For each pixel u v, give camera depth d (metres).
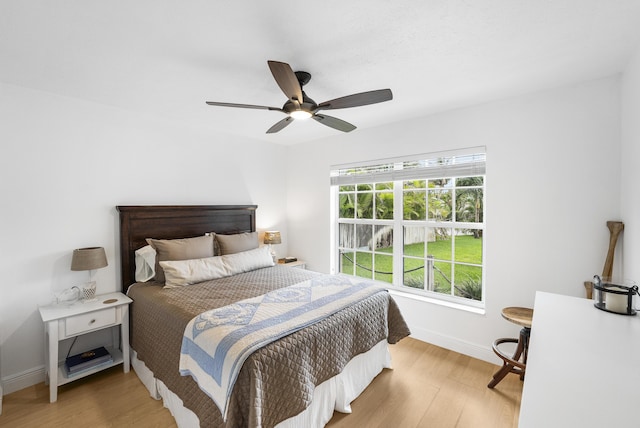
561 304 1.69
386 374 2.41
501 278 2.53
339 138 3.68
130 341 2.50
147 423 1.87
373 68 1.93
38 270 2.30
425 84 2.19
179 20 1.42
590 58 1.81
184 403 1.69
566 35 1.57
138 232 2.78
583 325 1.38
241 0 1.27
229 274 2.84
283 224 4.30
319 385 1.79
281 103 2.59
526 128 2.38
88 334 2.55
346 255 3.85
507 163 2.47
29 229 2.26
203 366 1.56
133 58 1.79
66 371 2.22
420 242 3.19
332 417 1.91
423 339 2.98
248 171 3.83
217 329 1.65
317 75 2.03
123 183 2.75
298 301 2.10
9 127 2.17
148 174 2.91
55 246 2.38
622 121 1.98
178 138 3.14
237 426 1.34
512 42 1.63
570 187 2.21
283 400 1.49
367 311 2.17
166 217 2.98
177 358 1.83
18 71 1.97
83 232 2.52
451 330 2.80
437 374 2.41
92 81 2.13
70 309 2.21
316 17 1.40
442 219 3.05
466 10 1.36
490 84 2.20
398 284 3.34
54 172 2.37
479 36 1.57
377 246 3.54
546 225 2.31
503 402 2.06
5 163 2.15
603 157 2.08
